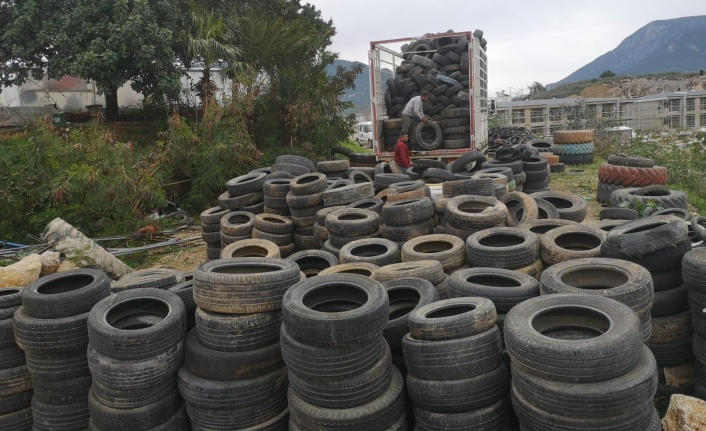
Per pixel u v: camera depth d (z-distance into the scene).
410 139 15.11
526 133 25.83
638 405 3.26
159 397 4.34
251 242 6.77
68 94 27.44
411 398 4.02
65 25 17.75
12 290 5.29
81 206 10.77
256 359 4.23
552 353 3.28
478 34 16.56
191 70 22.39
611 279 4.50
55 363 4.63
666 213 6.91
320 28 26.95
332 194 8.12
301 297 4.11
